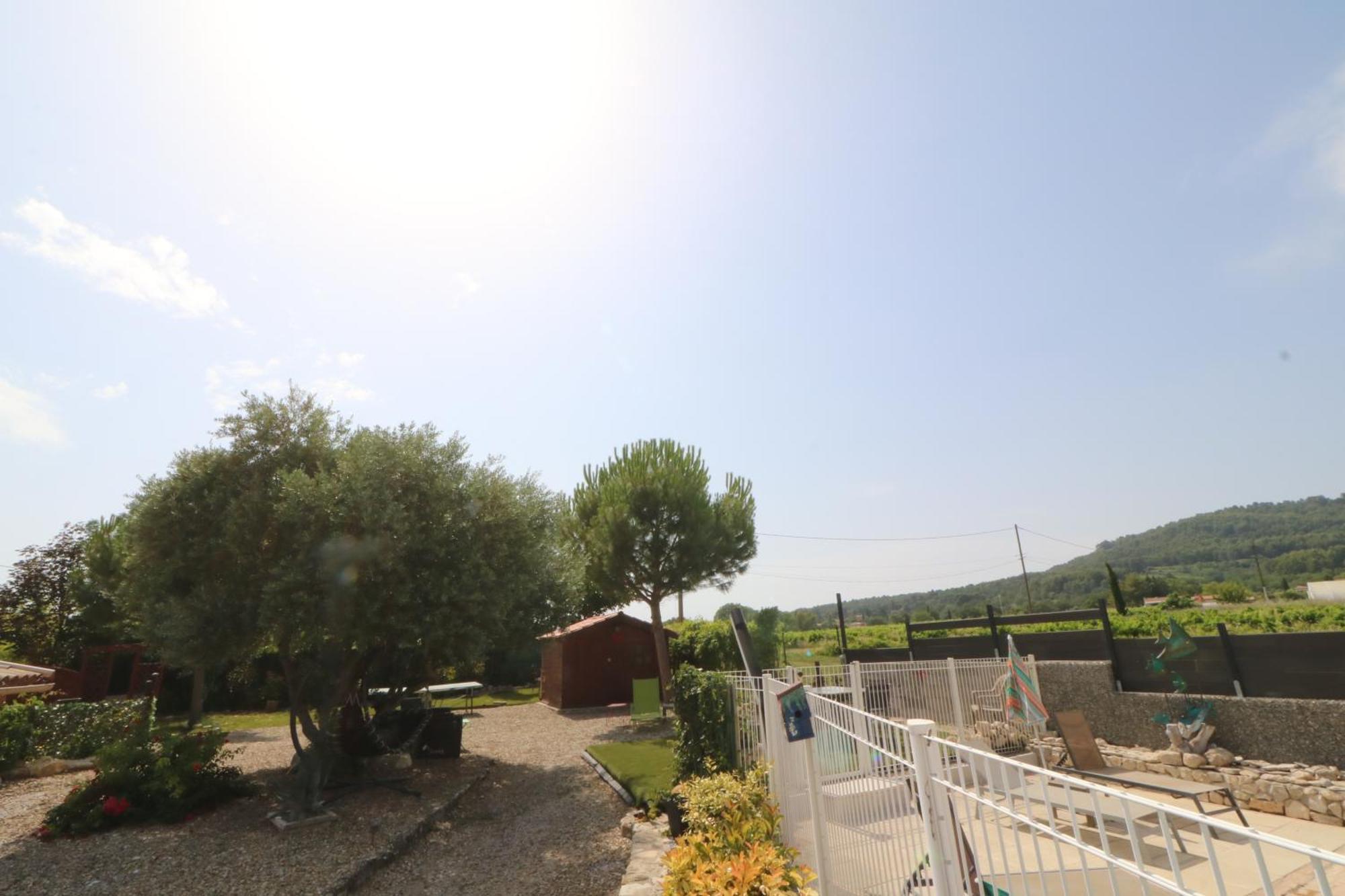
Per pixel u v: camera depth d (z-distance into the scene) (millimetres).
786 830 5828
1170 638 9883
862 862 4094
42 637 24375
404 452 10141
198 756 9602
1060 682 11164
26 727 13094
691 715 8617
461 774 11945
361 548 9078
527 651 12727
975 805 2738
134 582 10047
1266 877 1604
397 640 9805
